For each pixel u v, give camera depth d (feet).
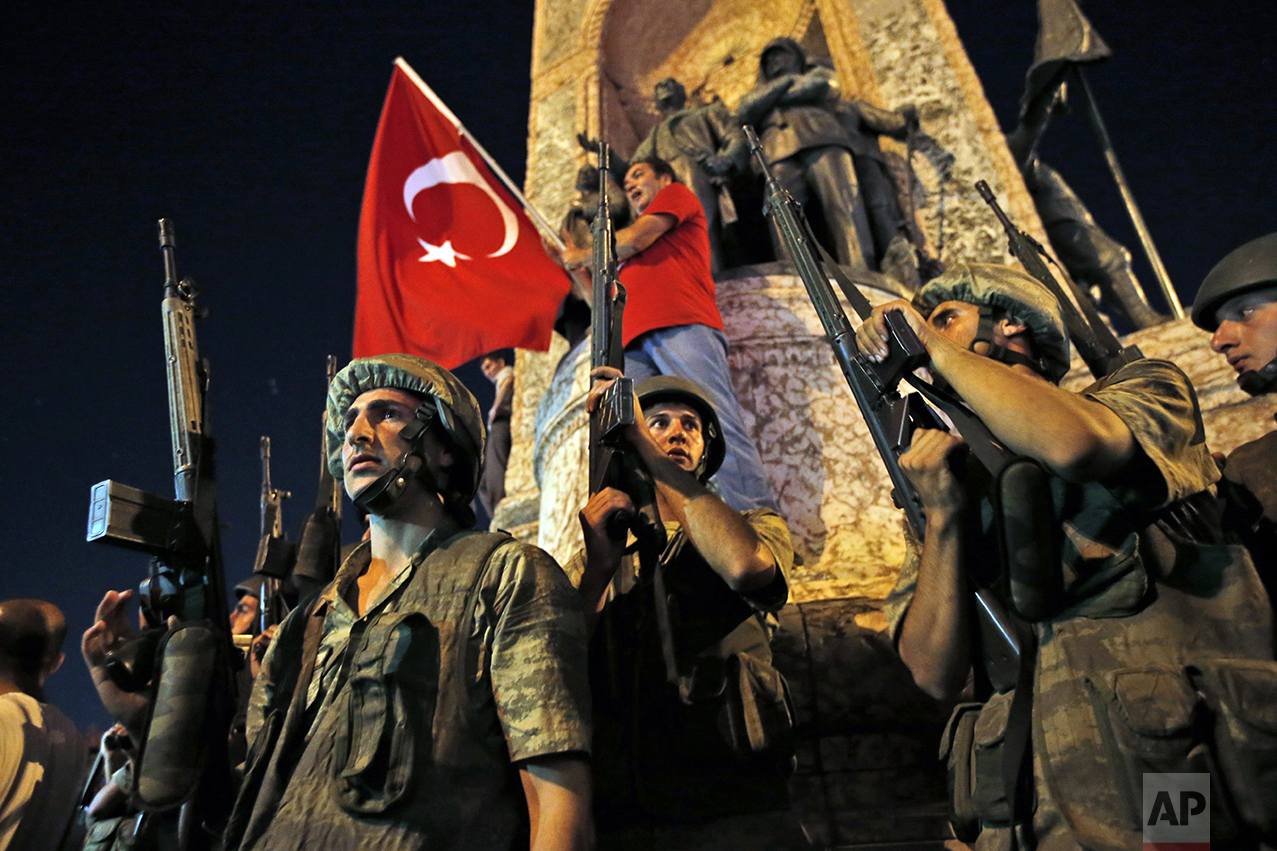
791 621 12.24
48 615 11.47
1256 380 7.53
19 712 10.19
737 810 7.12
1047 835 5.55
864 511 15.33
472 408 7.79
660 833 7.11
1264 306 7.47
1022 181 21.81
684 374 14.66
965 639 6.65
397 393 7.57
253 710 7.22
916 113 22.22
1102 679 5.46
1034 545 5.74
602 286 8.75
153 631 8.48
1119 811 5.20
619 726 7.37
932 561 6.63
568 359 18.49
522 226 20.94
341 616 6.95
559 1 29.84
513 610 6.38
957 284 7.66
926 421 6.89
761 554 7.41
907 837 10.58
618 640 7.59
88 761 12.70
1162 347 17.63
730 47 29.50
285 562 12.25
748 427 16.15
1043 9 23.70
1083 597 5.89
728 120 21.31
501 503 23.67
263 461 14.11
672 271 15.44
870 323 6.94
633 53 29.50
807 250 8.38
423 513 7.41
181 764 7.59
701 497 7.66
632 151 27.37
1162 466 5.66
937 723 11.41
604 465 7.84
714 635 7.68
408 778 5.74
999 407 5.87
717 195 20.12
